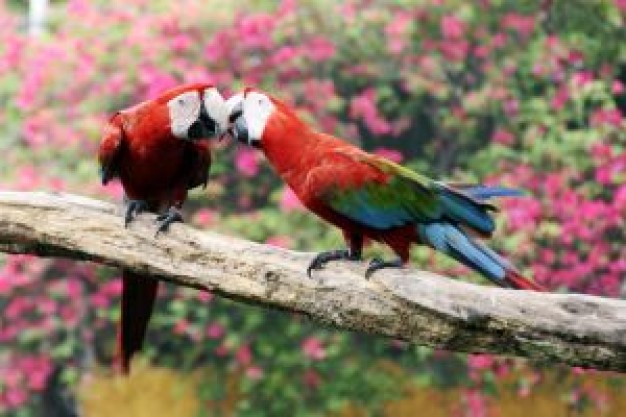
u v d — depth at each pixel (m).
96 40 14.82
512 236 13.17
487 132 15.25
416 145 15.79
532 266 13.16
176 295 15.11
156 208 8.51
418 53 14.86
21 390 15.43
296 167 7.08
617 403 14.18
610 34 14.78
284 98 14.41
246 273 6.48
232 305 14.60
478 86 15.30
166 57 14.38
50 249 6.82
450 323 6.08
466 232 7.11
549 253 13.27
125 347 7.46
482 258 6.76
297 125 7.11
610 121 13.81
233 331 14.70
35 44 15.35
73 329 15.12
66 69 14.73
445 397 14.70
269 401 14.72
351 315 6.30
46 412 16.52
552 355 5.96
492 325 6.00
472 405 14.28
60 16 16.02
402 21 14.41
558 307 5.93
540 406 14.27
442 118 15.34
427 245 7.06
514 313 5.96
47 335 15.29
